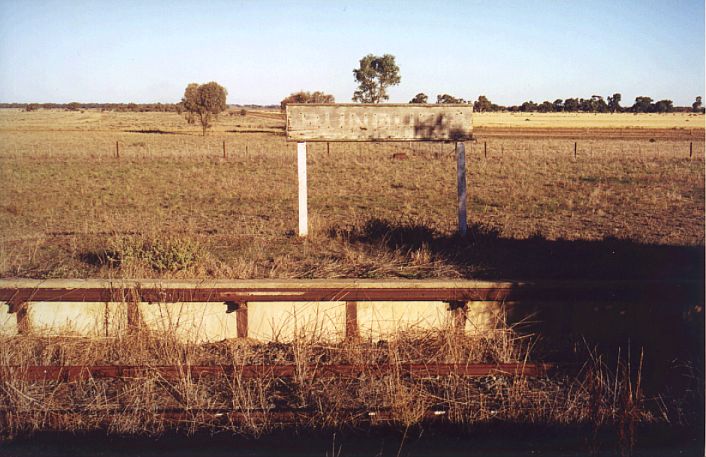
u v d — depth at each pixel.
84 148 42.59
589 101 148.50
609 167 30.17
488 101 151.25
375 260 10.75
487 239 12.83
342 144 47.25
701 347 7.16
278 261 10.42
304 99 80.00
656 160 34.06
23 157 34.97
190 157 35.81
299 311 7.60
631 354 7.19
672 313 7.56
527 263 10.73
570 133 67.44
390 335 7.31
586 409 5.80
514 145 47.16
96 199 19.97
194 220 16.00
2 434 5.45
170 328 7.01
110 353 7.04
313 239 13.16
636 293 7.53
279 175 27.08
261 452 5.13
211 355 7.05
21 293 7.57
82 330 7.54
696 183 24.08
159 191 22.02
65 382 6.39
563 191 21.81
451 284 7.55
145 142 50.28
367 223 14.65
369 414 5.66
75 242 12.80
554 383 6.42
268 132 69.56
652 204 18.70
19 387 6.02
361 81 82.31
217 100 68.25
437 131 13.40
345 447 5.23
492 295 7.55
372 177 26.14
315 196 20.88
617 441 5.38
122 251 10.03
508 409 5.84
